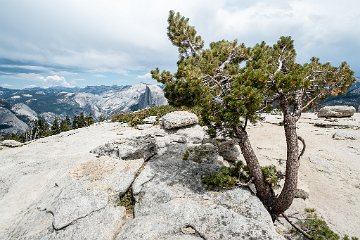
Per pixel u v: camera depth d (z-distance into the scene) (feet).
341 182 64.03
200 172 54.19
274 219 48.06
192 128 89.40
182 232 37.19
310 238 43.96
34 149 86.79
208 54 45.68
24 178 62.18
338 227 50.80
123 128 112.47
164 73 45.24
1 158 79.15
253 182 49.26
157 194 47.44
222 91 45.29
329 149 78.95
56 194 50.72
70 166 63.36
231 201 44.42
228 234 36.14
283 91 42.34
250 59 49.01
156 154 65.62
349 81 51.24
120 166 57.00
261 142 83.20
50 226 43.01
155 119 114.01
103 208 44.91
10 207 52.16
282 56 53.67
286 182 46.32
